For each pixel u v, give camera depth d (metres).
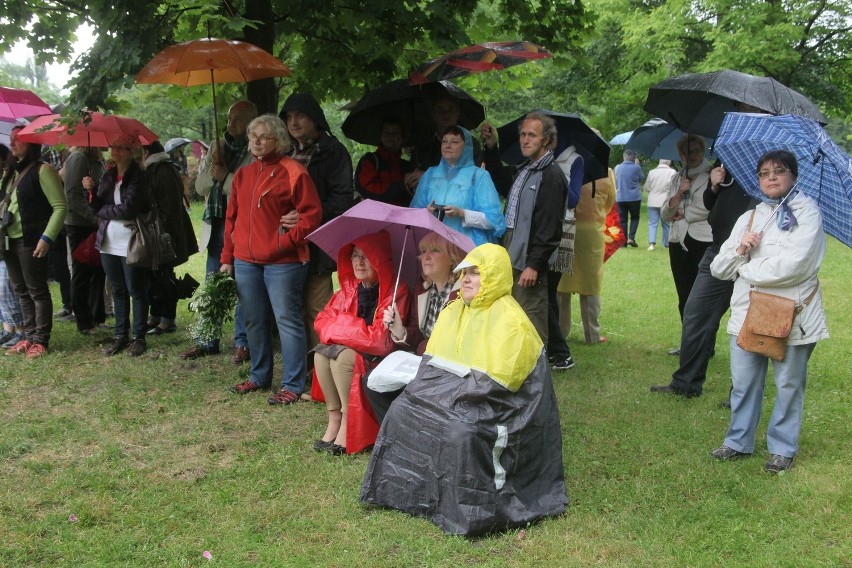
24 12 6.50
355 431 4.53
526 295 5.71
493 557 3.50
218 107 8.48
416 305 4.60
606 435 4.96
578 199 6.17
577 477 4.30
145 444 4.82
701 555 3.48
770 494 4.05
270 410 5.38
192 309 5.77
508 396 3.74
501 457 3.70
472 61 5.29
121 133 6.59
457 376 3.82
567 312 7.46
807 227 4.10
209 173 6.68
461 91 6.12
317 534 3.69
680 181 6.40
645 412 5.42
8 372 6.27
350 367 4.57
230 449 4.72
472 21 7.67
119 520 3.82
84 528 3.75
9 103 7.56
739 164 4.68
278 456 4.57
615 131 24.62
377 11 6.14
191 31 6.87
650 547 3.54
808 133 4.29
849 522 3.77
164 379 6.12
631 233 15.23
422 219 4.23
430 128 6.39
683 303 6.56
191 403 5.54
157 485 4.21
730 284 5.55
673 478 4.28
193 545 3.59
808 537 3.63
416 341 4.54
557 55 8.07
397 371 4.23
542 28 7.67
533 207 5.57
